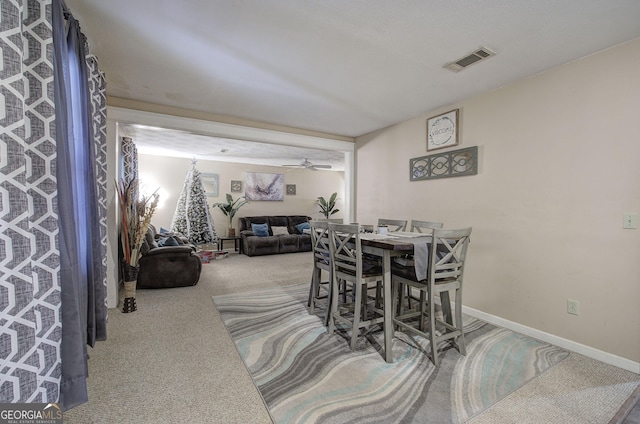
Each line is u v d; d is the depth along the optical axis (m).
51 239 1.21
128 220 3.05
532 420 1.48
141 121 3.14
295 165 7.84
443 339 2.08
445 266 2.06
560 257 2.29
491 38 1.93
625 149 1.96
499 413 1.53
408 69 2.36
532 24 1.77
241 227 7.12
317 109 3.35
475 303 2.90
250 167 7.56
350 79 2.57
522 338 2.42
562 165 2.27
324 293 3.58
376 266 2.50
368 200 4.39
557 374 1.89
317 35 1.91
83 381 1.40
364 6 1.62
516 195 2.57
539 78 2.41
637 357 1.92
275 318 2.81
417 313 2.55
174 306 3.12
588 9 1.62
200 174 6.50
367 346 2.26
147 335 2.41
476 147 2.88
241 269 5.07
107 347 2.20
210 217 6.39
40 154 1.18
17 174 1.00
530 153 2.47
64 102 1.36
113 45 2.03
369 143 4.36
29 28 1.16
